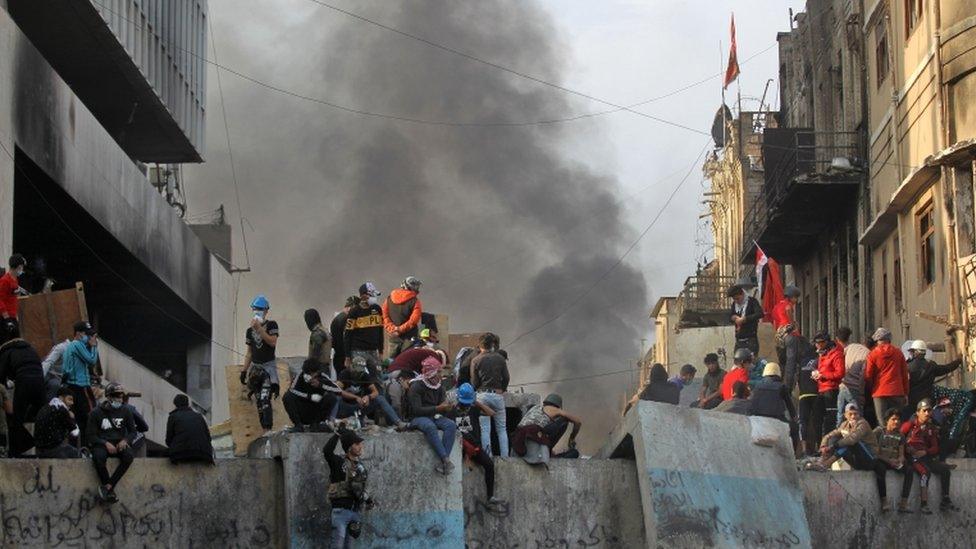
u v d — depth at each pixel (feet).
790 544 74.64
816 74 150.30
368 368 79.46
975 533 79.51
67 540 66.59
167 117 170.81
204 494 69.51
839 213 137.18
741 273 190.90
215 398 191.21
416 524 70.13
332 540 67.00
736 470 75.46
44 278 102.83
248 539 69.82
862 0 130.00
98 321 180.86
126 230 150.71
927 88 107.65
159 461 69.00
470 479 72.64
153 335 188.14
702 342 124.88
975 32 101.50
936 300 105.29
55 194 129.80
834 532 77.82
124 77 157.28
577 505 73.82
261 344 77.05
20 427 72.13
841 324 136.87
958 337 98.94
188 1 181.57
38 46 147.54
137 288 169.48
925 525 78.84
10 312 78.28
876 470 78.43
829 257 142.00
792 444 79.77
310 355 78.69
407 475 70.64
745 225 172.96
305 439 69.72
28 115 116.78
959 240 100.48
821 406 86.89
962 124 102.42
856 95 133.28
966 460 80.64
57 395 73.15
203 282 186.09
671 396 83.20
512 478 73.26
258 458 70.85
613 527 73.97
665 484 72.90
